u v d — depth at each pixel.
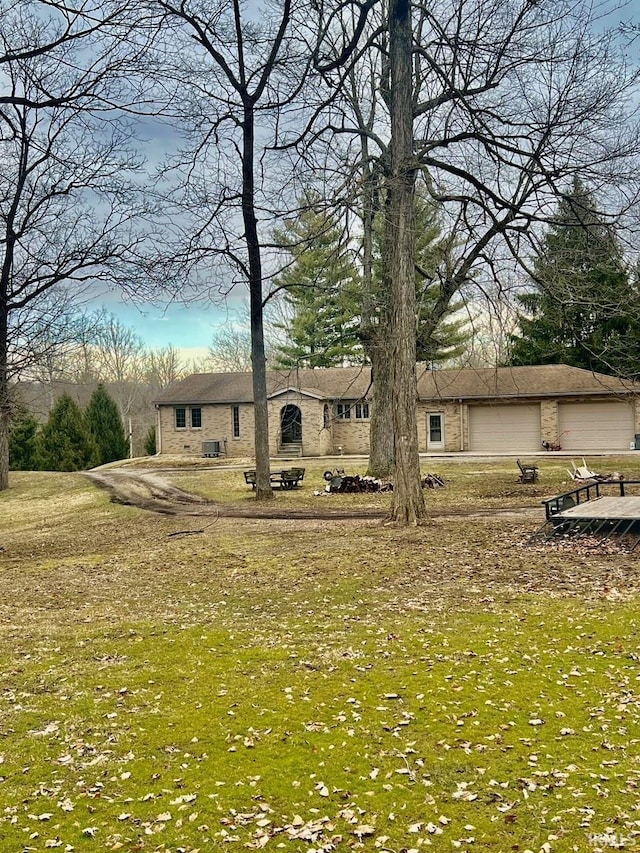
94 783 5.22
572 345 41.34
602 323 37.00
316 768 5.29
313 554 13.56
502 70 15.00
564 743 5.45
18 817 4.79
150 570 13.41
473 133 15.03
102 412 50.75
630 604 8.83
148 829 4.60
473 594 9.87
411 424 16.23
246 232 23.30
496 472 27.62
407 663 7.33
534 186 15.59
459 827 4.46
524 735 5.62
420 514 16.19
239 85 20.45
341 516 19.31
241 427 43.06
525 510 18.11
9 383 19.98
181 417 44.25
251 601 10.39
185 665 7.65
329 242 22.39
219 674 7.31
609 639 7.61
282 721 6.10
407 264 15.85
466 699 6.35
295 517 19.67
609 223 14.87
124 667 7.68
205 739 5.84
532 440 38.59
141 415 75.88
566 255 16.97
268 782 5.11
